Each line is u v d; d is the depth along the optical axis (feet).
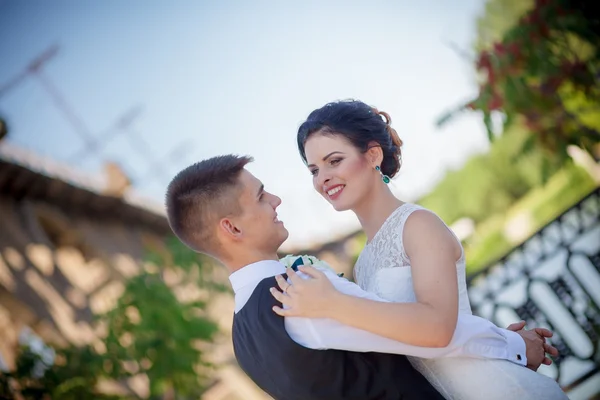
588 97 19.17
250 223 7.93
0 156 27.32
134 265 34.65
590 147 19.72
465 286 8.15
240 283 7.97
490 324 8.19
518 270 19.61
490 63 18.90
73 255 31.24
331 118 8.41
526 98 18.78
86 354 19.24
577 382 18.66
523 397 7.59
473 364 7.75
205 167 8.09
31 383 18.67
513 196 53.78
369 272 8.41
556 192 41.06
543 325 19.30
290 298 7.35
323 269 7.93
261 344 7.63
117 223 37.14
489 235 43.45
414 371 7.75
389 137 8.60
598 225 19.12
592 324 18.63
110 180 34.96
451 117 19.54
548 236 19.51
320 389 7.41
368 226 8.59
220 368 21.21
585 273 18.99
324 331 7.30
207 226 7.94
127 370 19.42
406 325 7.04
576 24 18.34
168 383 19.38
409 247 7.72
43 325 24.45
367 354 7.59
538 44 18.60
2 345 21.63
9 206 28.76
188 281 22.15
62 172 31.14
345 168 8.27
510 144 50.37
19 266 26.40
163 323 19.20
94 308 28.14
